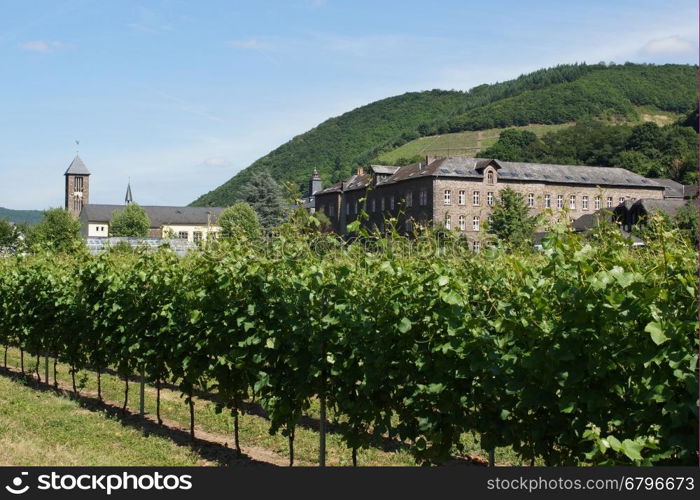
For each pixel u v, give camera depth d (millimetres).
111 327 14664
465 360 7664
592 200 91812
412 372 8383
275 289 10102
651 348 5750
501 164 89375
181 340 12242
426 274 8469
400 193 90250
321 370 9562
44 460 9773
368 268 8914
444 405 7945
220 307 11094
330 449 11531
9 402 14492
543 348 6578
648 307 5785
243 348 10664
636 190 93625
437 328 8031
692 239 6324
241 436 12594
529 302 6957
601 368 6117
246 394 11109
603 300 5980
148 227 128125
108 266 15062
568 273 6359
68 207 164500
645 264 6730
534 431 7000
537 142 150750
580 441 6582
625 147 138125
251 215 87875
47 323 17453
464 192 85312
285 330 9945
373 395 8945
